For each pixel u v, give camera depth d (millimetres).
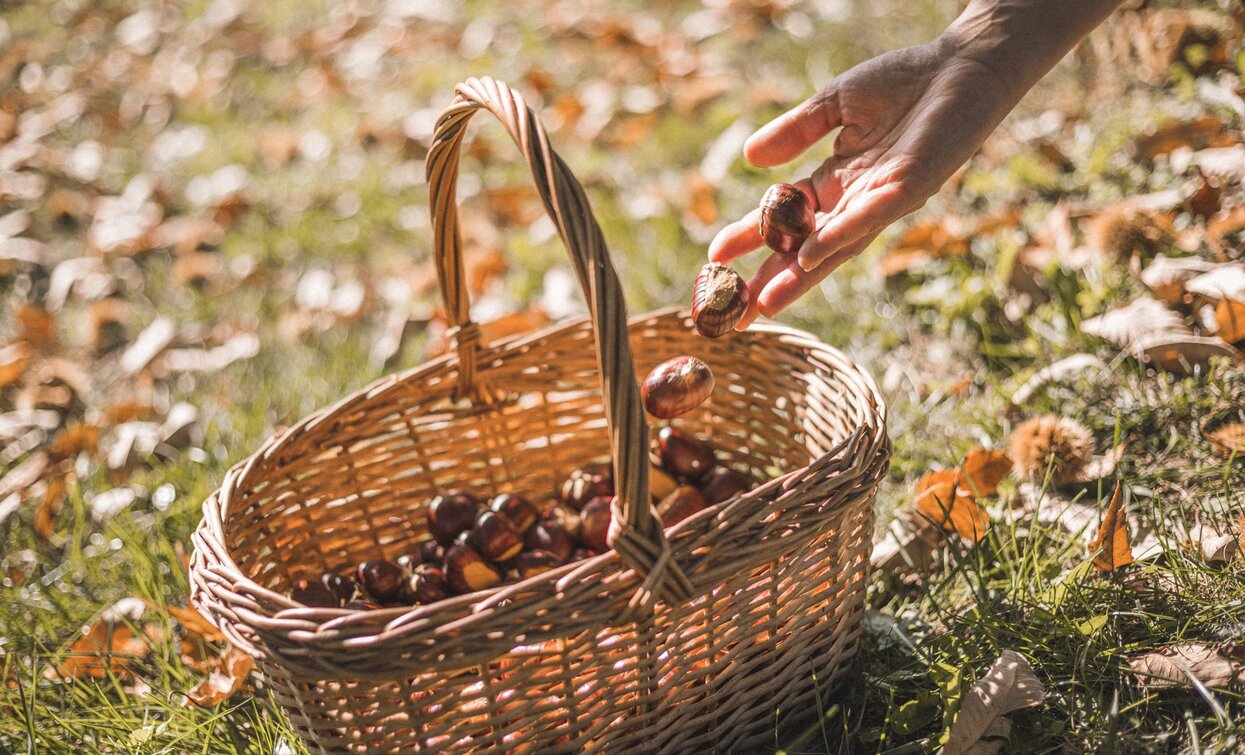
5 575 1021
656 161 1394
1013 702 792
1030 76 853
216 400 1169
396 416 953
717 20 1675
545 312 1173
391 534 962
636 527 740
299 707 763
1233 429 916
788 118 889
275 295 1312
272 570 901
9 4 2164
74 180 1557
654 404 853
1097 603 853
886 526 953
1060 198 1159
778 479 783
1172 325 982
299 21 2029
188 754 862
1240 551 851
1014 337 1064
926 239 1144
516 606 740
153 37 2023
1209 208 1049
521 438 994
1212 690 802
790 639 812
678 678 782
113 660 919
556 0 1889
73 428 1113
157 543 1008
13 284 1371
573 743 776
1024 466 936
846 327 1132
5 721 890
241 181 1507
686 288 1210
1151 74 1233
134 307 1316
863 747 829
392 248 1358
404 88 1700
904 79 863
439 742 761
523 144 754
